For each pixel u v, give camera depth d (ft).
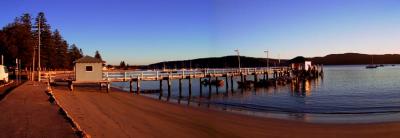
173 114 69.92
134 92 130.31
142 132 48.88
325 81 219.41
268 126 60.03
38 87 104.17
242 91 153.48
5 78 133.59
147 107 80.74
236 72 177.47
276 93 141.79
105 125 51.96
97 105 79.30
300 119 71.05
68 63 310.24
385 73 344.69
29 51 192.85
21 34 194.59
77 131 41.04
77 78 116.37
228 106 96.22
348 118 73.36
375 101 109.91
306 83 201.67
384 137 52.75
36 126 43.80
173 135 48.52
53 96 79.46
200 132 51.60
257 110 87.71
